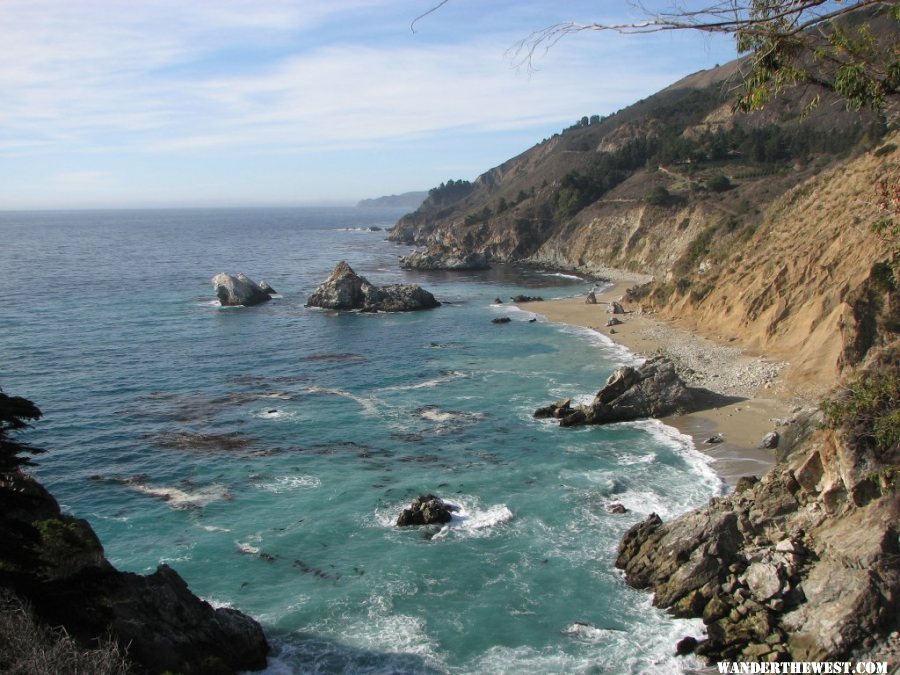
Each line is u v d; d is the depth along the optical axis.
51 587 19.89
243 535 33.94
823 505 25.59
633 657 24.47
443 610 27.84
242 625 25.12
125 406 53.69
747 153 156.62
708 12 8.47
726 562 26.78
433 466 41.88
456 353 72.00
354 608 28.09
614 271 142.62
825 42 9.98
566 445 44.88
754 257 76.06
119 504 37.22
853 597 22.42
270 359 69.19
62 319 88.56
